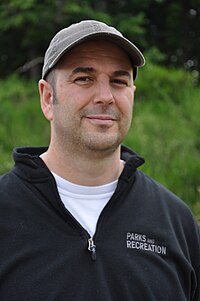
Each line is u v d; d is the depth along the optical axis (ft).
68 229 7.10
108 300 6.88
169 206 7.91
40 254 6.94
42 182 7.27
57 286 6.81
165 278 7.27
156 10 54.24
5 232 7.05
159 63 51.16
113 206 7.41
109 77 7.31
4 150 26.81
